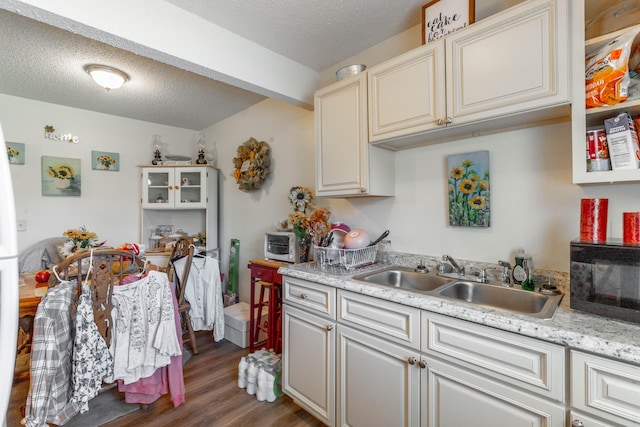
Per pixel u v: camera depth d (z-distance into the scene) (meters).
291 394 1.80
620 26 1.07
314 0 1.61
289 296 1.82
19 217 2.97
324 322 1.59
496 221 1.54
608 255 0.96
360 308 1.43
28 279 2.11
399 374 1.27
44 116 3.10
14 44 2.00
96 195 3.43
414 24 1.84
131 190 3.68
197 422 1.73
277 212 2.96
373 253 1.95
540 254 1.41
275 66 2.14
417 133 1.52
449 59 1.37
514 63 1.19
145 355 1.69
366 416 1.40
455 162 1.66
